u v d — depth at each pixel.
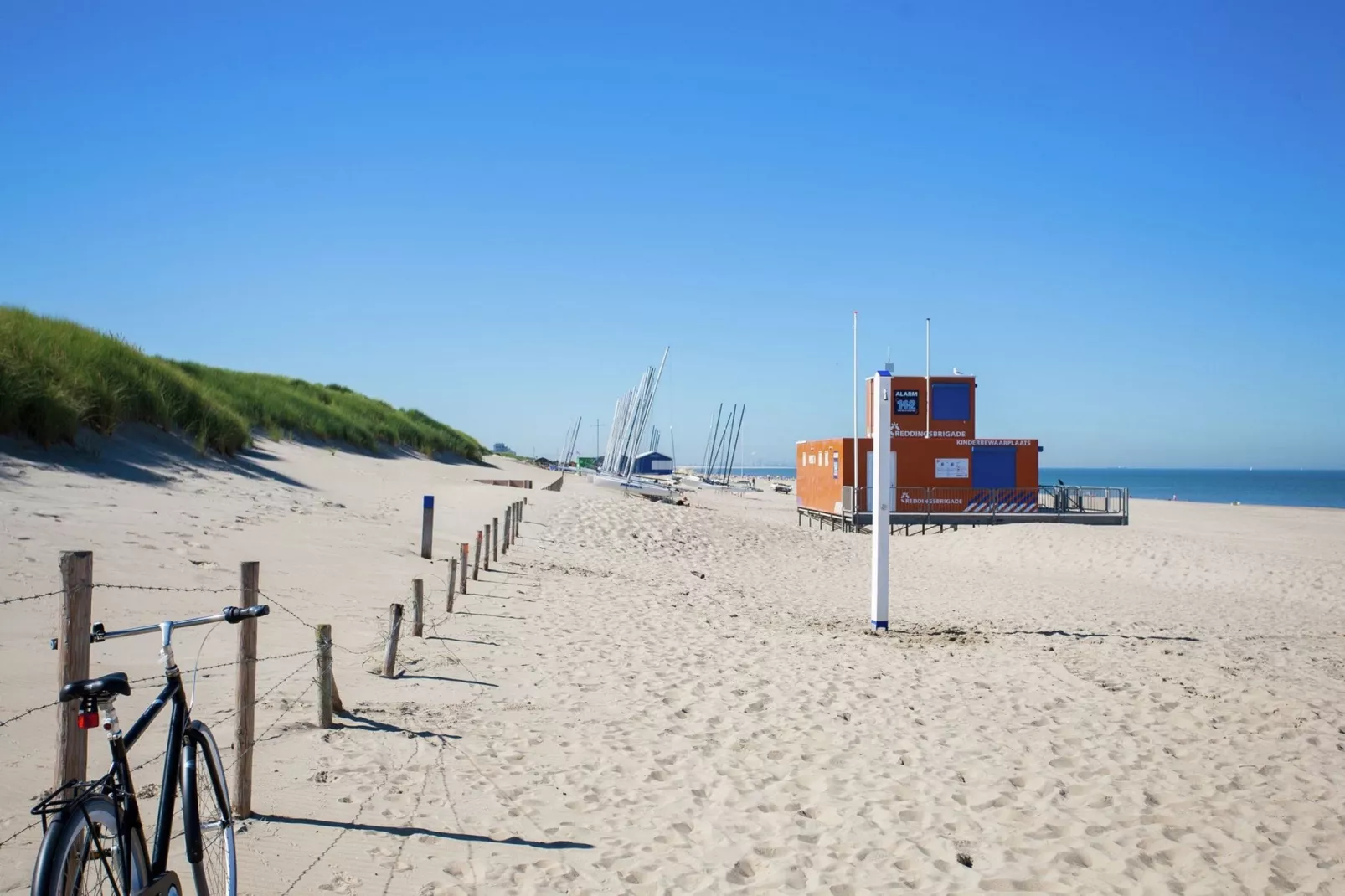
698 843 5.79
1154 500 95.50
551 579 17.69
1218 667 12.24
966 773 7.60
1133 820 6.77
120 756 3.21
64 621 3.92
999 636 14.73
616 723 8.36
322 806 5.63
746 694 9.86
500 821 5.80
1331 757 8.47
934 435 37.62
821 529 36.72
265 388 34.22
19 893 3.91
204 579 10.77
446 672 9.56
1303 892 5.71
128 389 18.95
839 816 6.43
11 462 13.83
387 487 26.42
